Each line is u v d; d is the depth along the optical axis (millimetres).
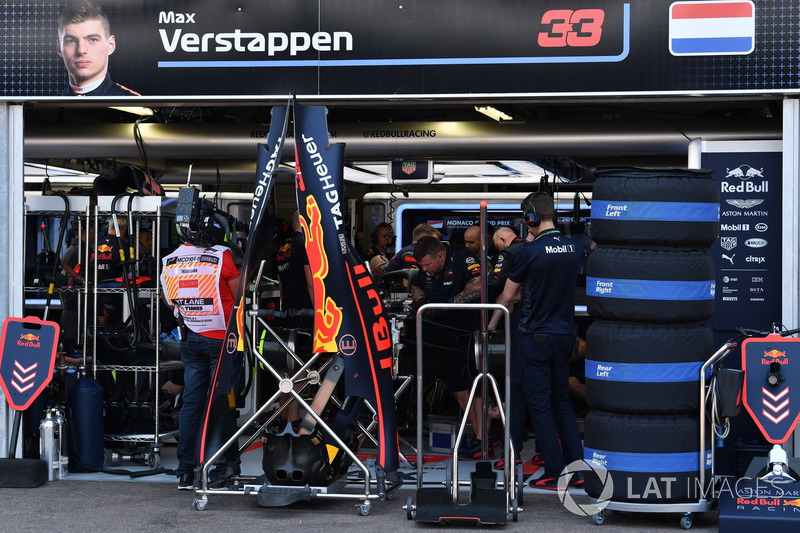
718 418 6297
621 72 7477
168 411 8711
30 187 13602
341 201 6848
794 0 7258
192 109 11750
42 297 10055
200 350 7379
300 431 6820
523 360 7348
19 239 8133
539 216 7395
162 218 8562
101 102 8070
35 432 8219
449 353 8859
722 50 7348
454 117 12422
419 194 12922
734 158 7773
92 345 8359
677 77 7414
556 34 7543
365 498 6656
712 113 11758
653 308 6297
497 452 9180
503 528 6270
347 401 7102
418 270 8828
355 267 6840
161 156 11039
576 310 10609
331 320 6789
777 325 6793
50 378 7762
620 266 6352
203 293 7312
